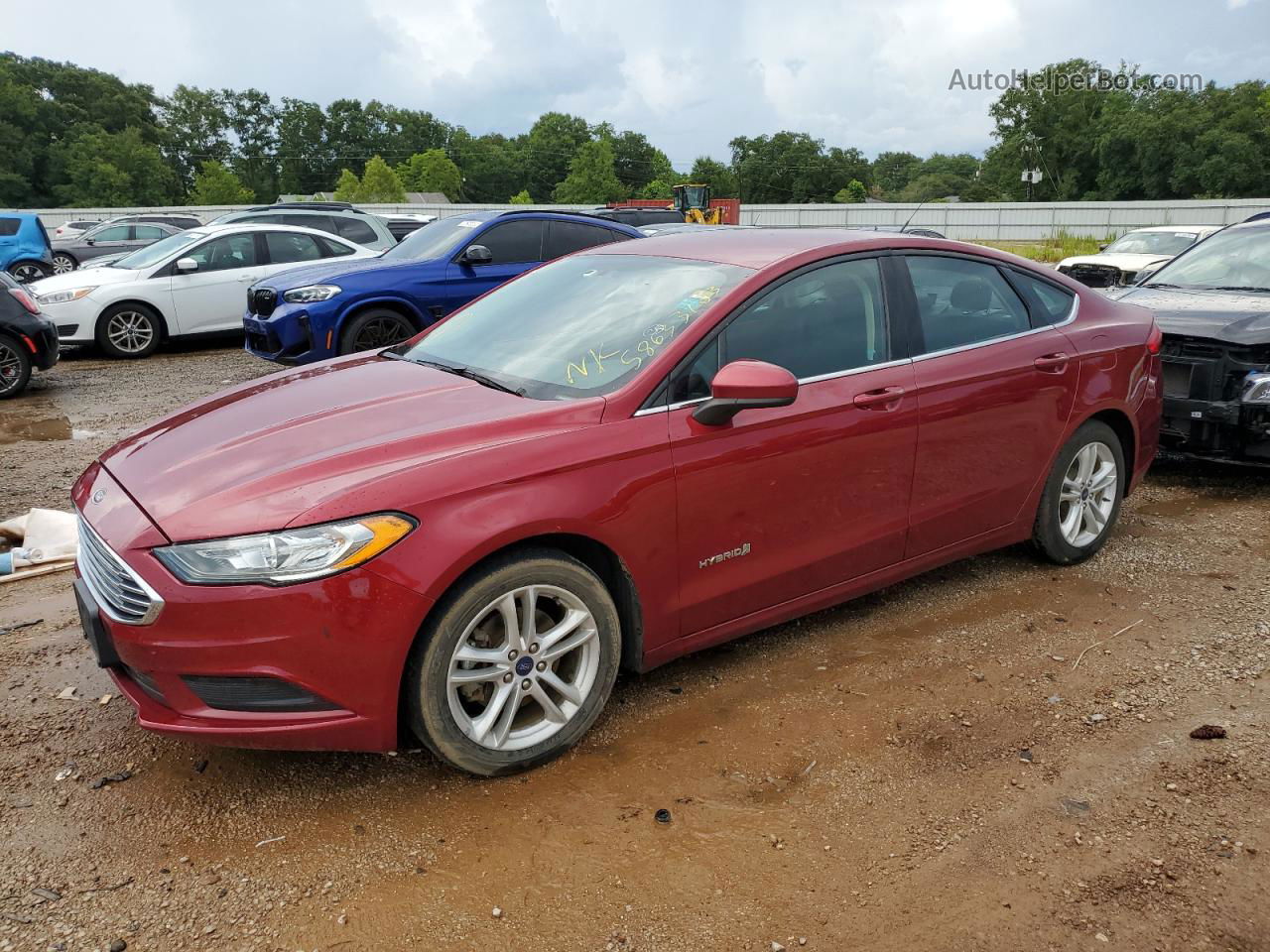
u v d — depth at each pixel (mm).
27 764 3033
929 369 3758
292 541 2531
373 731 2689
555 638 2949
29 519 5055
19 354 9336
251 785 2922
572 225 9977
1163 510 5484
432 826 2725
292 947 2285
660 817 2752
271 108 131375
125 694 2775
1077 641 3842
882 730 3205
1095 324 4465
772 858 2592
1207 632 3900
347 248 13102
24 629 4016
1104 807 2791
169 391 9695
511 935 2320
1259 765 2979
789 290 3494
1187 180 81000
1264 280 6434
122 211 41250
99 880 2516
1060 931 2326
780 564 3443
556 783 2924
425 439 2846
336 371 3795
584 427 2969
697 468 3125
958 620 4039
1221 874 2510
